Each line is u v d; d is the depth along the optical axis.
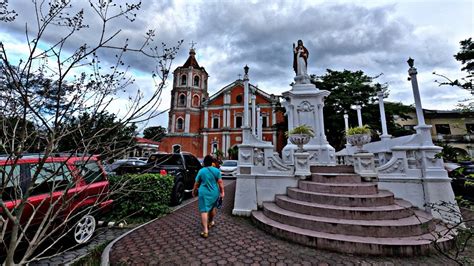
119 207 5.72
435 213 4.59
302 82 9.15
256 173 5.96
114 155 2.53
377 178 5.31
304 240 3.80
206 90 36.91
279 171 5.88
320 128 8.34
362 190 4.81
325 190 5.00
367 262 3.20
